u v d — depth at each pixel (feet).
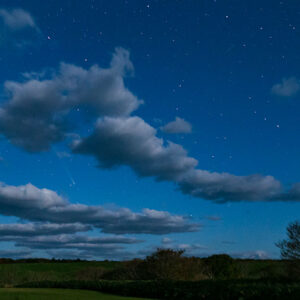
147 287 51.01
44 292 47.73
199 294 45.34
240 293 42.96
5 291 48.55
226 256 76.48
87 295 46.03
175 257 71.41
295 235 53.93
